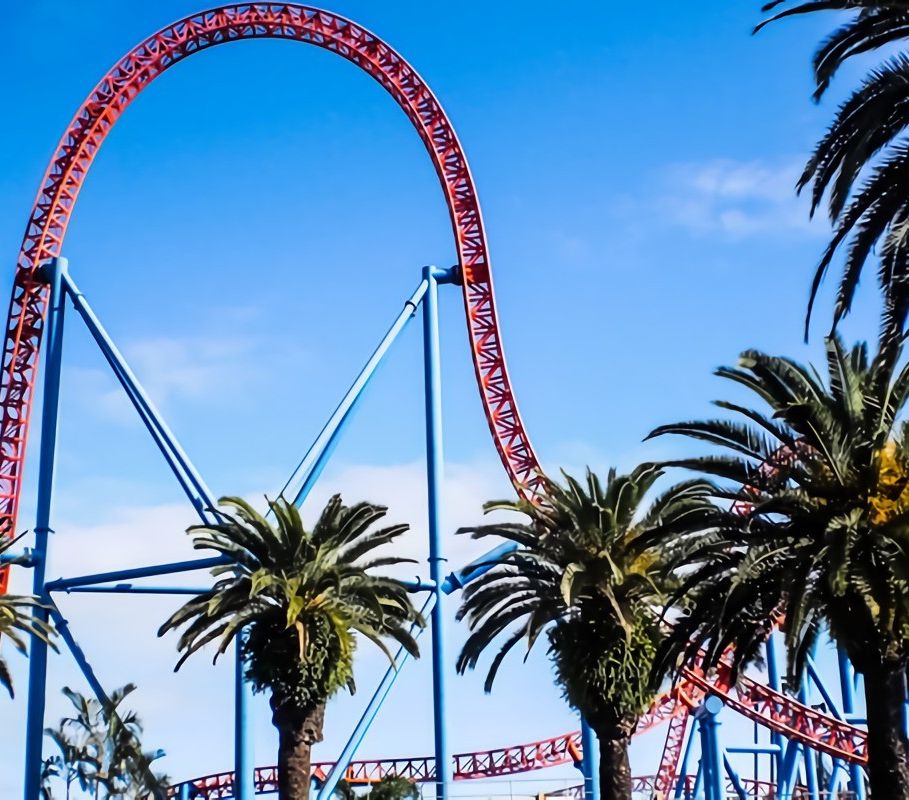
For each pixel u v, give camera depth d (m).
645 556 42.88
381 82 79.75
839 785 81.06
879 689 31.83
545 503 49.25
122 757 68.25
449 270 68.94
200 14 78.88
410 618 49.22
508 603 44.97
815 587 32.41
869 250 26.81
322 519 46.62
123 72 78.56
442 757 59.12
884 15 26.34
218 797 87.00
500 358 76.00
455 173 78.62
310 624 45.06
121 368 65.69
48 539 63.91
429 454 64.56
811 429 30.97
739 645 35.88
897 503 31.44
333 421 64.75
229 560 55.72
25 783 61.19
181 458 63.84
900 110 26.55
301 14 79.44
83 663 62.91
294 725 44.72
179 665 45.66
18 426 75.31
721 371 32.50
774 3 27.25
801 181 28.28
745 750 76.12
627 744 42.44
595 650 42.12
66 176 76.12
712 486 35.00
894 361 28.52
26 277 74.81
